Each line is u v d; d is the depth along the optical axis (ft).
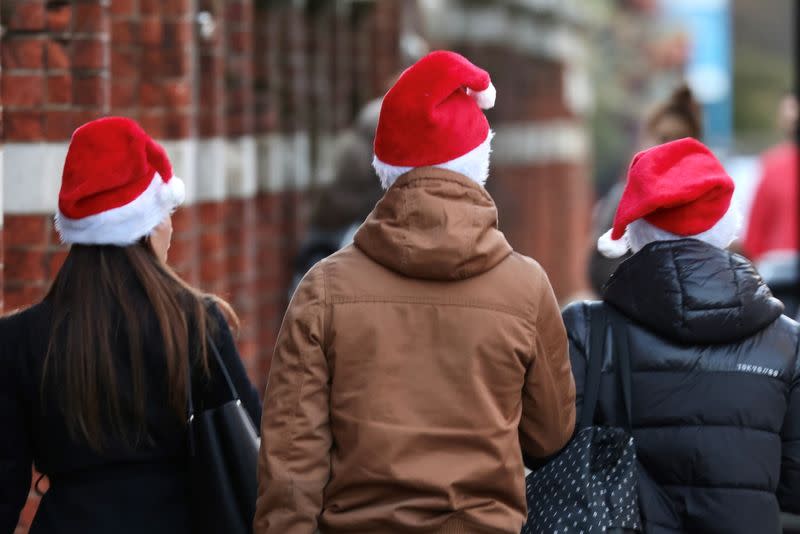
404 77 39.63
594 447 42.50
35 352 40.63
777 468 42.78
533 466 43.32
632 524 41.65
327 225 89.97
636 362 43.21
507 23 188.96
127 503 40.57
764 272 102.53
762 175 127.44
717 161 44.27
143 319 40.63
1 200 57.72
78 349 40.19
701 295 42.50
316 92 118.11
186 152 75.20
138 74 74.23
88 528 40.27
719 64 337.52
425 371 38.93
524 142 202.90
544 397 40.57
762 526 42.29
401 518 38.09
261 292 103.14
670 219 43.55
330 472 39.09
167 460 41.27
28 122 62.69
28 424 41.09
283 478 38.32
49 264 63.10
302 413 38.70
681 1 336.49
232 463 40.75
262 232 103.30
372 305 39.11
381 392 38.68
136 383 40.40
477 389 38.88
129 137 41.04
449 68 39.42
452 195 39.22
